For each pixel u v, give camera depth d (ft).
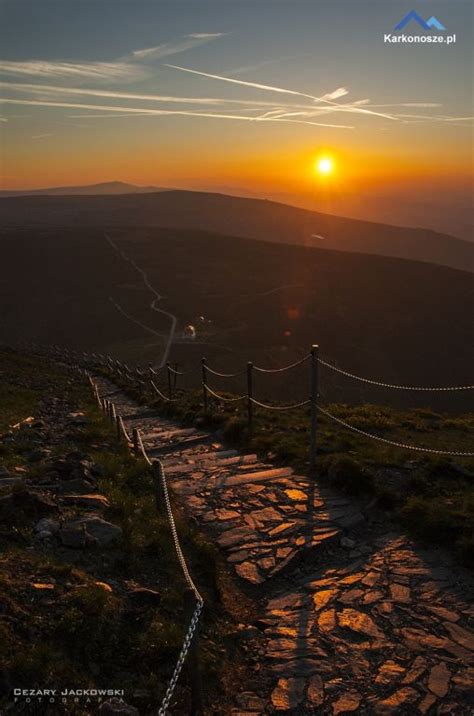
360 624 20.29
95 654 16.88
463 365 484.74
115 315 567.59
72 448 40.32
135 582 21.36
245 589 23.26
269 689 17.38
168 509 22.61
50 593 18.51
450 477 32.89
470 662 17.88
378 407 62.64
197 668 15.90
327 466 34.71
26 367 126.00
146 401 85.30
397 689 16.92
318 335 520.42
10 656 15.34
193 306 602.44
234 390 352.49
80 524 23.91
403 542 26.21
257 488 33.24
